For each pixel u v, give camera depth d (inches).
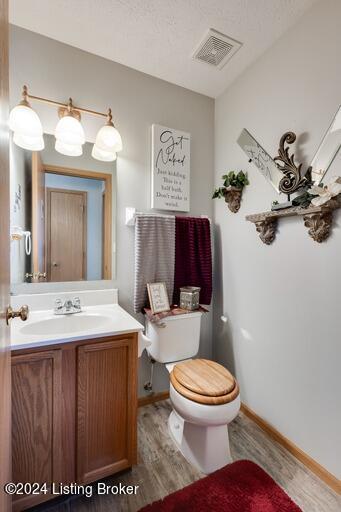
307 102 50.8
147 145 68.9
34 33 56.1
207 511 41.9
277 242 57.7
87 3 49.6
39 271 57.3
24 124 49.0
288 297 55.2
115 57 63.0
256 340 63.7
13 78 54.5
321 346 48.6
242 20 52.7
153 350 63.2
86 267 62.1
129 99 66.3
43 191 57.4
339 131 45.3
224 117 74.6
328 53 46.9
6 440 29.6
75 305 56.6
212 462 49.6
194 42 58.3
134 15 51.8
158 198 69.1
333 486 46.1
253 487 45.8
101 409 45.0
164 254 67.5
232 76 69.1
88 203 62.2
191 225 71.2
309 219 48.2
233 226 71.2
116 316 54.7
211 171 78.7
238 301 69.6
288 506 42.4
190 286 70.8
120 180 65.6
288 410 55.3
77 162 60.9
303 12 50.9
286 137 52.5
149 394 70.9
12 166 53.7
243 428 61.9
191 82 71.6
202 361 59.9
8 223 32.3
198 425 48.8
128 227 66.9
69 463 42.9
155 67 66.2
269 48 59.3
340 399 45.6
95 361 44.3
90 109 61.7
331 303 46.8
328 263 47.1
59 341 40.8
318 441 49.1
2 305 27.9
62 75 58.8
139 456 53.3
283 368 56.5
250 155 65.2
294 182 51.3
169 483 47.2
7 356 30.8
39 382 40.3
